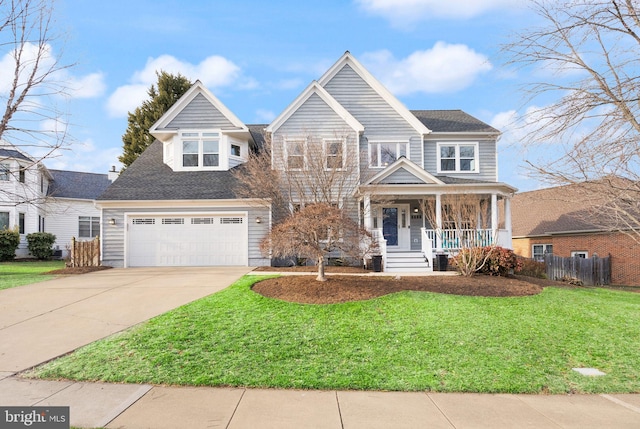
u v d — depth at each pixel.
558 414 4.91
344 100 19.47
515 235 26.48
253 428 4.36
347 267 16.11
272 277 12.34
